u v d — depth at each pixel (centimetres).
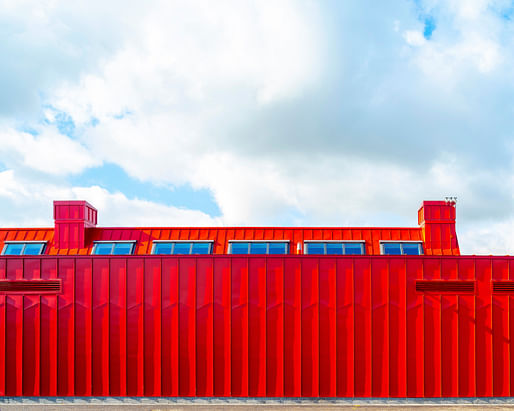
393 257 1872
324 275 1864
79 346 1848
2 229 2183
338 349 1833
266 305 1855
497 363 1831
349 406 1803
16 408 1822
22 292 1870
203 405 1811
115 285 1872
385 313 1848
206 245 2117
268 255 1875
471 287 1861
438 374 1820
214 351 1836
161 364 1834
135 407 1816
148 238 2161
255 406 1806
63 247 2106
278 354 1831
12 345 1852
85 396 1828
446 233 2119
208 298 1859
